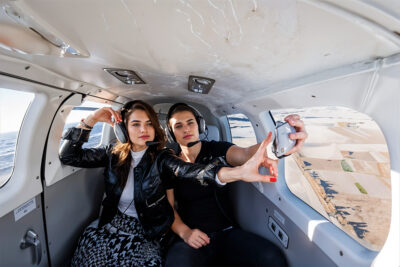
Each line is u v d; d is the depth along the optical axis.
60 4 0.40
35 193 1.22
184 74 0.98
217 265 1.37
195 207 1.55
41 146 1.24
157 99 2.12
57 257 1.43
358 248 0.80
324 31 0.45
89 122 1.45
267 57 0.65
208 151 1.70
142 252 1.24
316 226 0.99
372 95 0.61
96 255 1.22
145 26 0.49
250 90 1.19
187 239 1.34
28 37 0.55
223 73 0.91
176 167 1.26
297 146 0.82
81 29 0.52
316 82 0.74
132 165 1.46
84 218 1.80
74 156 1.44
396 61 0.49
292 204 1.21
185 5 0.39
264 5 0.37
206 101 1.99
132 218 1.38
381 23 0.38
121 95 1.80
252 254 1.29
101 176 2.13
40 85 0.98
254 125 1.71
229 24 0.45
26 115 1.09
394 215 0.60
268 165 0.90
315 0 0.33
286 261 1.26
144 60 0.77
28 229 1.19
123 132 1.42
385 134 0.63
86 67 0.89
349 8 0.35
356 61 0.59
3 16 0.45
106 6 0.41
